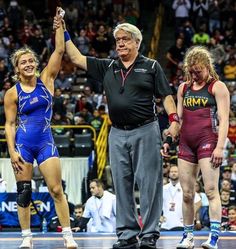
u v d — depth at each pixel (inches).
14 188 675.4
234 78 953.5
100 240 380.5
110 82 334.6
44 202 622.8
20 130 327.0
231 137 779.4
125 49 331.6
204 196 570.6
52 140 327.3
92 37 1032.2
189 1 1077.8
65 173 719.7
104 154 757.3
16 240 381.4
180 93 336.2
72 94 913.5
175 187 546.9
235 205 562.9
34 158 328.2
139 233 337.7
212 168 325.7
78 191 719.1
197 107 329.1
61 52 333.4
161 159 335.6
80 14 1096.8
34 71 326.3
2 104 839.1
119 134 335.0
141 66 332.8
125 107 330.3
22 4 1185.4
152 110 334.6
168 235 409.4
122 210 336.5
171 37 1117.1
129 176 336.8
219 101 325.7
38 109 326.0
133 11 1082.7
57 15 335.3
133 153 333.1
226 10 1071.0
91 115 831.1
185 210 335.3
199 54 327.6
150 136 331.9
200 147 327.6
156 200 333.7
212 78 330.3
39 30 1044.5
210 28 1068.5
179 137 340.2
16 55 326.3
